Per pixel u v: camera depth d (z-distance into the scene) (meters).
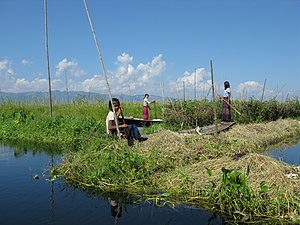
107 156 6.50
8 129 13.55
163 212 4.65
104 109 18.83
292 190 4.75
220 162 6.02
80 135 11.62
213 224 4.23
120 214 4.60
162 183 5.82
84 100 20.22
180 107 15.23
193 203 4.97
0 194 5.47
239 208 4.55
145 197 5.30
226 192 4.78
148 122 14.26
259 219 4.34
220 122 14.77
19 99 20.20
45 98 20.22
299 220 4.16
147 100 15.91
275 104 19.02
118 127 7.91
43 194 5.49
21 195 5.43
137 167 6.25
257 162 5.50
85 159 6.77
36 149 9.95
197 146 8.02
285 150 10.20
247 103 17.95
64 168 6.91
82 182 6.15
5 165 7.66
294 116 20.98
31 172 6.97
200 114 14.99
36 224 4.23
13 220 4.35
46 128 12.82
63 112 18.34
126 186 5.80
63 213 4.62
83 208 4.84
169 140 8.15
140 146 7.75
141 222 4.31
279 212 4.43
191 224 4.23
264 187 4.61
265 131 12.62
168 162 6.74
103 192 5.59
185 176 5.64
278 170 5.23
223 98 13.74
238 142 9.55
